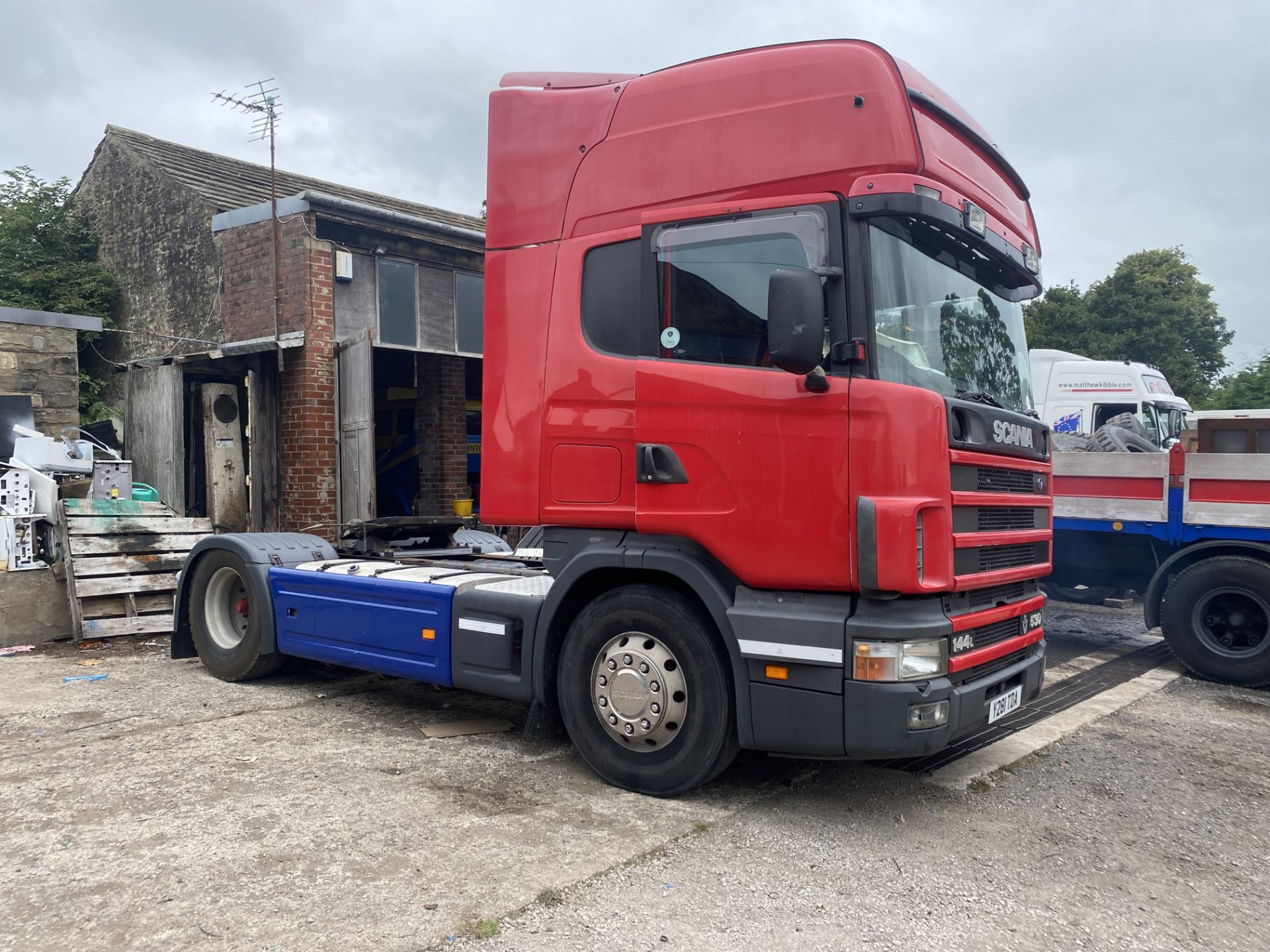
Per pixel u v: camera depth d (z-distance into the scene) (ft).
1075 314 116.06
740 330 12.87
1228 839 12.62
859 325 12.00
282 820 12.30
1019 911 10.27
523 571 18.38
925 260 13.14
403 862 11.02
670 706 13.35
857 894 10.56
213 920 9.52
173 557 27.48
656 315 13.66
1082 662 24.99
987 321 14.74
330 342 32.81
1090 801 13.99
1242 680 21.94
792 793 14.01
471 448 41.93
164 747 15.67
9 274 39.75
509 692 15.20
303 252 32.22
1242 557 22.31
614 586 14.70
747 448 12.58
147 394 36.73
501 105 15.79
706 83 13.71
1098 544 25.88
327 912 9.72
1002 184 15.26
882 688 11.58
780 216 12.66
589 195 14.61
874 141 12.16
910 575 11.33
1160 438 40.52
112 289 40.91
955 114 13.88
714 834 12.22
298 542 21.21
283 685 20.68
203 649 21.29
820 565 12.00
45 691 19.80
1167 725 18.58
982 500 12.77
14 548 25.11
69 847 11.37
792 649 12.10
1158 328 112.37
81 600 25.59
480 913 9.74
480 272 38.75
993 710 13.12
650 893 10.38
